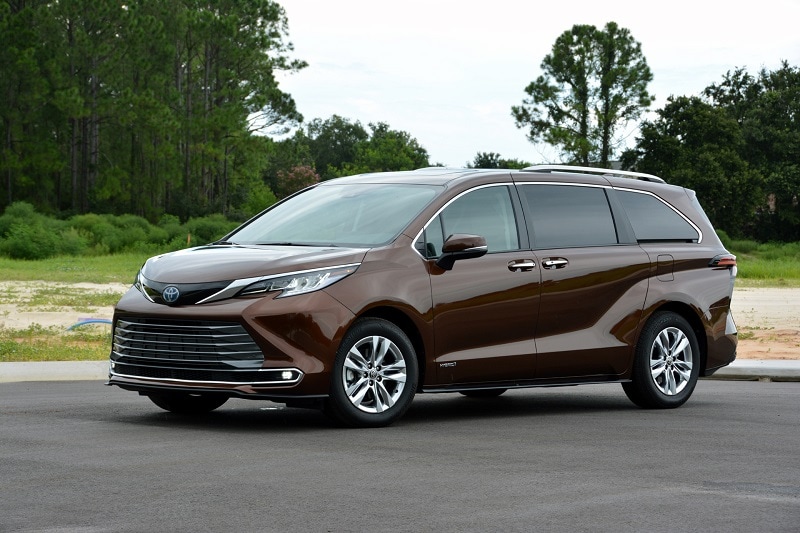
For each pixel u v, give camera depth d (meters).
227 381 8.27
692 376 10.83
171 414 9.56
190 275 8.50
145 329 8.59
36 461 6.99
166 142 92.62
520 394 12.13
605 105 87.50
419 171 10.16
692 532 5.24
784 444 8.20
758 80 118.31
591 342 10.05
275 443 7.86
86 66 88.38
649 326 10.53
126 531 5.13
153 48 93.00
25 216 74.81
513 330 9.54
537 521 5.43
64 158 91.50
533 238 9.83
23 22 85.81
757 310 27.88
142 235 75.88
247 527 5.23
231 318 8.23
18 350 15.24
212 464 6.95
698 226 11.23
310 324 8.34
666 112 103.06
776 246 95.62
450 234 9.31
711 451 7.80
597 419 9.68
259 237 9.59
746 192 99.12
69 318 21.88
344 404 8.53
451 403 11.09
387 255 8.87
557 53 87.62
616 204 10.62
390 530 5.20
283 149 105.62
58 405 10.14
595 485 6.40
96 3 87.50
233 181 110.44
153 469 6.75
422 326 8.94
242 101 98.12
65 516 5.43
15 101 86.88
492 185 9.78
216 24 95.62
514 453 7.56
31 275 39.75
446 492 6.13
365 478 6.53
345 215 9.49
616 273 10.27
